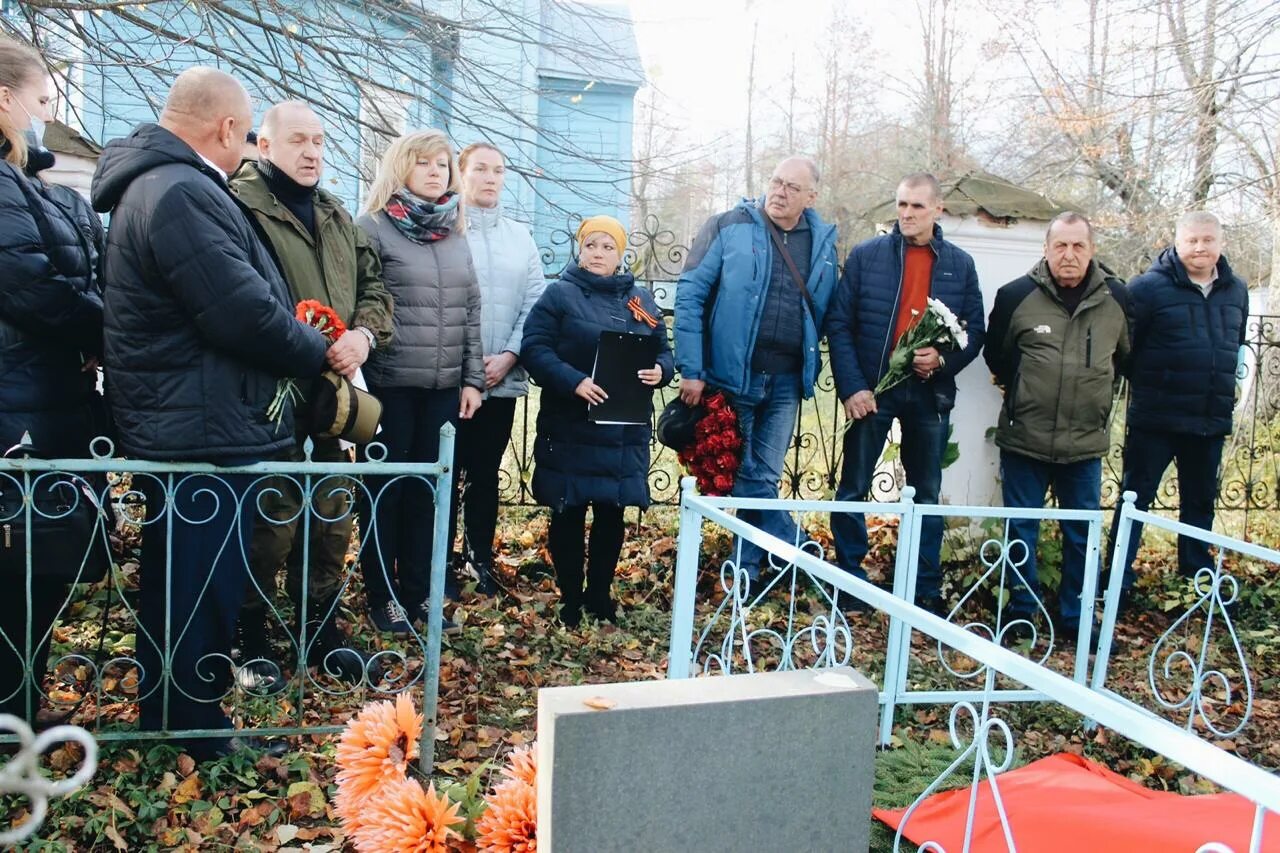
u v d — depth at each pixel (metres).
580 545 4.41
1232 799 2.53
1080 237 4.70
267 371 2.87
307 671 3.54
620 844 1.76
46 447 2.78
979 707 4.11
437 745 3.26
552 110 12.05
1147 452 5.13
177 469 2.76
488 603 4.50
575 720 1.70
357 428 3.25
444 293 3.97
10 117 2.71
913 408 4.84
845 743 1.90
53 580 2.84
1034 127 14.76
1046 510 3.99
